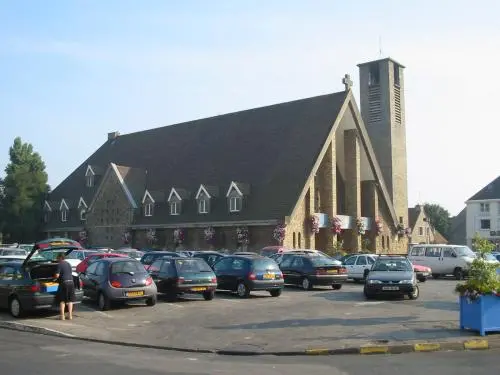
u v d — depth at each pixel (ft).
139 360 36.65
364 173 168.76
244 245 141.38
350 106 157.58
